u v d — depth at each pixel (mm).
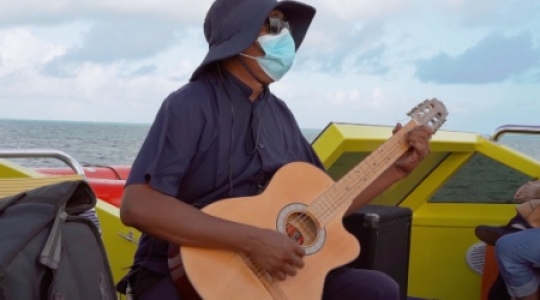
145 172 2439
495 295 4020
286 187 2648
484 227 3908
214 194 2639
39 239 2084
